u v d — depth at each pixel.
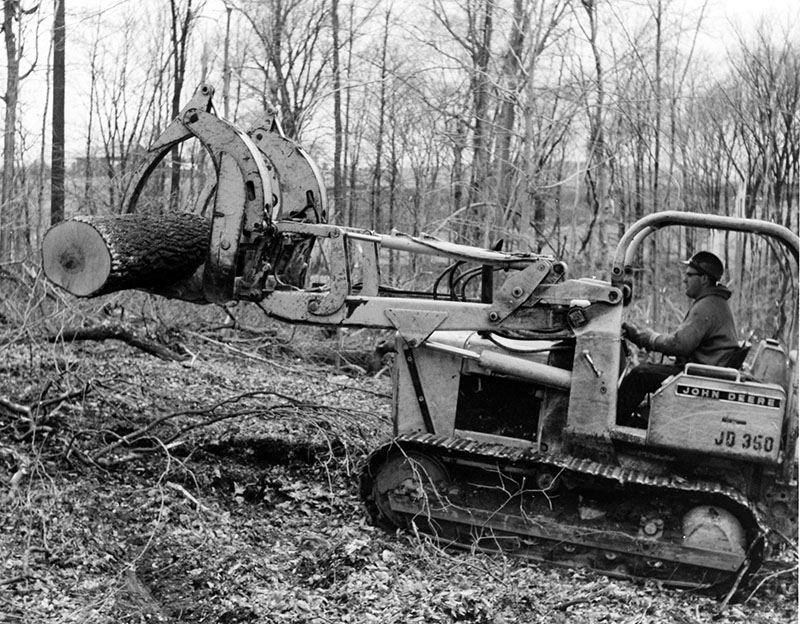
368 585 5.68
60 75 16.30
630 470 6.11
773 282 15.37
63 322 8.32
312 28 17.34
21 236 12.08
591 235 17.03
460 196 16.88
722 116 17.94
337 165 17.44
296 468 7.69
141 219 6.41
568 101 15.61
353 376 11.79
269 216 6.53
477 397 6.62
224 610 5.32
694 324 6.30
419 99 15.53
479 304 6.38
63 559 5.69
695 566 5.98
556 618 5.40
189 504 6.77
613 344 6.13
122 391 8.78
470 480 6.46
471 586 5.77
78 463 7.04
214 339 12.03
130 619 5.13
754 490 6.12
